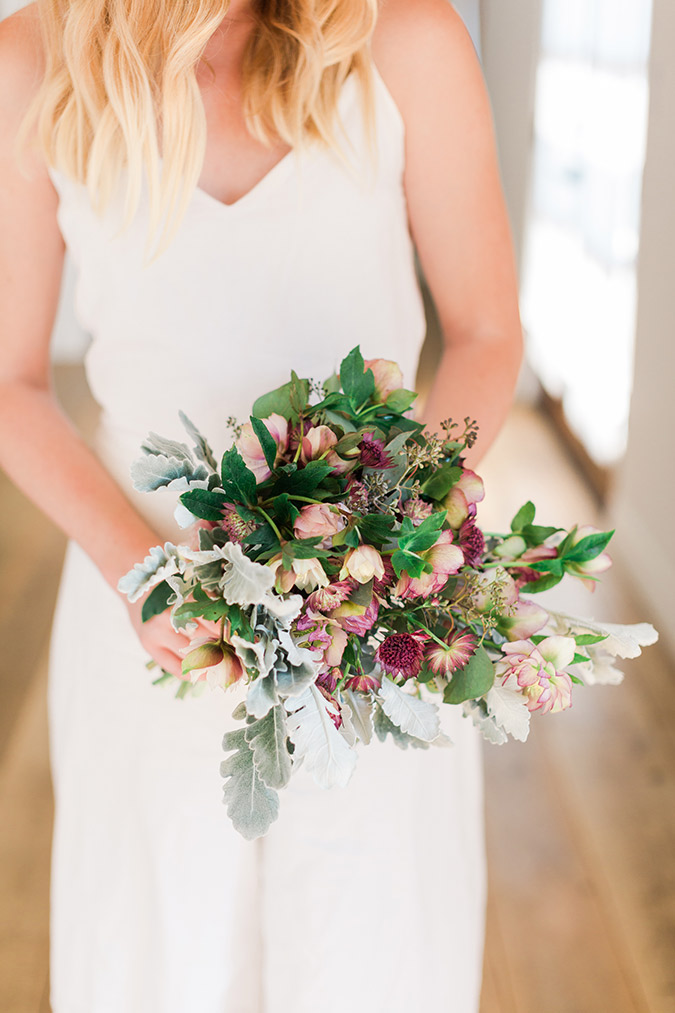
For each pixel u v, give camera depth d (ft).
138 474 2.63
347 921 4.14
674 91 8.48
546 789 7.22
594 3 10.90
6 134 3.67
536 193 13.89
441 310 4.13
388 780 4.01
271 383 3.88
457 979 4.50
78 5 3.42
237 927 4.32
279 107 3.64
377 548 2.72
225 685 2.63
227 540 2.65
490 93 16.44
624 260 10.33
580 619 3.06
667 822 6.92
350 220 3.76
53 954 4.54
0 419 3.89
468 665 2.75
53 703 4.48
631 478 10.02
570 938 6.08
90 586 4.13
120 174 3.70
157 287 3.77
